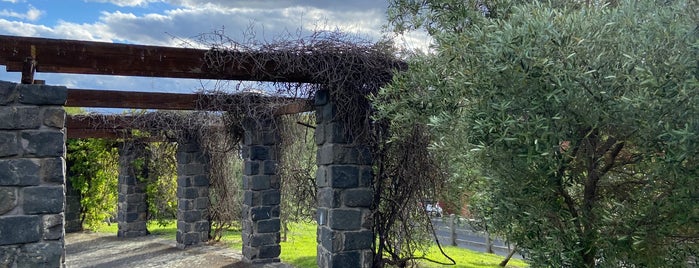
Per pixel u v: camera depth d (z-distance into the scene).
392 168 4.65
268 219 7.26
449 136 3.04
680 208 2.37
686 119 2.09
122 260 8.15
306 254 8.05
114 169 11.87
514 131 2.37
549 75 2.27
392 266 5.00
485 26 2.61
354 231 4.49
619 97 2.23
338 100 4.35
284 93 4.54
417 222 4.92
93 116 8.12
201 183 9.30
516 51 2.29
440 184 4.58
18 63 3.58
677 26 2.11
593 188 2.83
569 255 2.60
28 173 3.26
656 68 2.13
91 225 11.74
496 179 2.76
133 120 8.37
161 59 3.73
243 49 3.95
